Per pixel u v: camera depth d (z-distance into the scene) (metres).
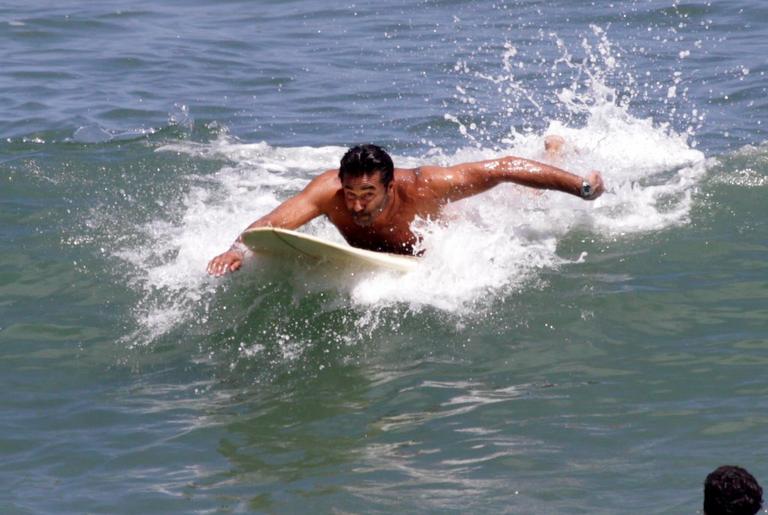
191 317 29.44
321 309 29.19
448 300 29.25
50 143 41.72
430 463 22.52
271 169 39.34
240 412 25.08
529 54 51.88
